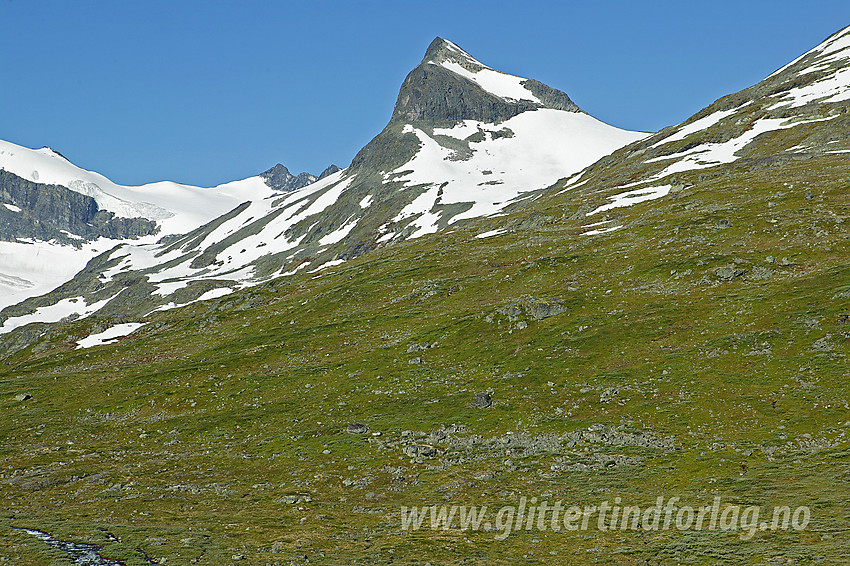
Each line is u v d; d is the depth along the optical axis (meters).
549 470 62.50
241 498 63.66
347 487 64.69
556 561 44.12
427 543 48.69
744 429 63.56
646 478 57.75
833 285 88.25
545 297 110.94
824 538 41.41
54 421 100.94
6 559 46.91
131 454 83.31
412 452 70.94
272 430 85.25
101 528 54.84
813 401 65.31
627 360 84.38
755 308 88.25
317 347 119.44
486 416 77.88
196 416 96.12
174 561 46.12
